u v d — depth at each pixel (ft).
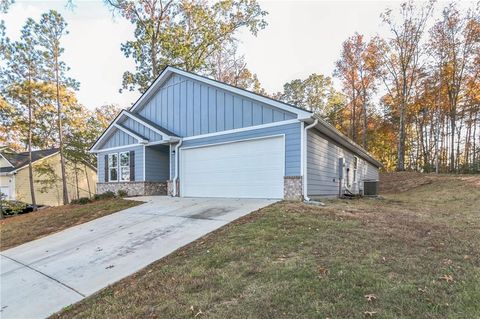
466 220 22.02
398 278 10.52
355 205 29.09
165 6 62.64
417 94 78.89
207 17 64.90
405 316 8.17
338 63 89.92
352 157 50.08
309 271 11.48
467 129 81.97
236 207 26.25
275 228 18.04
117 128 48.29
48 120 62.95
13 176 70.23
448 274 10.78
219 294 10.55
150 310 10.17
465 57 69.26
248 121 32.63
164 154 46.50
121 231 22.74
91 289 13.39
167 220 24.30
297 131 28.91
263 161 31.30
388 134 96.32
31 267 17.54
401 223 19.48
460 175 60.75
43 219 32.78
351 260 12.38
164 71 41.52
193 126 38.58
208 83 36.35
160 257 15.96
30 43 56.70
